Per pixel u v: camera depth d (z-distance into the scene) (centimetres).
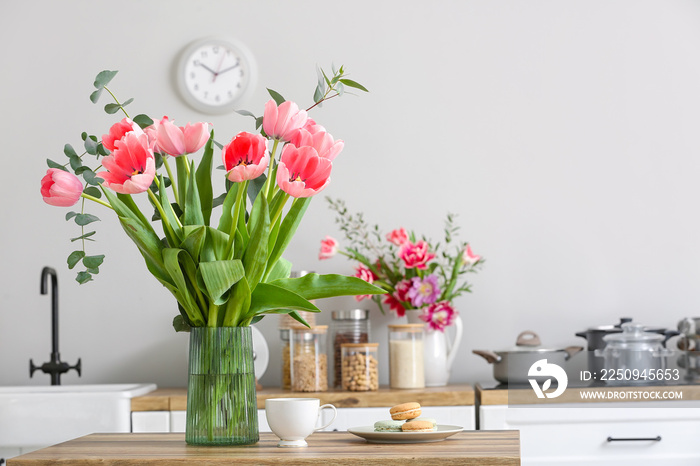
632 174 341
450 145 345
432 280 308
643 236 339
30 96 354
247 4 353
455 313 308
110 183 152
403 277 317
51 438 277
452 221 341
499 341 336
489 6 349
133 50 354
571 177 342
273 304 168
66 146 168
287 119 163
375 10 351
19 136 352
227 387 163
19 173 350
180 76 349
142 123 171
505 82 346
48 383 343
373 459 144
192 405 164
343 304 337
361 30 350
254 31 352
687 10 346
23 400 277
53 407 277
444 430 170
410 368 299
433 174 343
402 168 344
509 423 283
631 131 343
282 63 351
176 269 160
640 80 345
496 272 338
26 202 349
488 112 345
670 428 280
